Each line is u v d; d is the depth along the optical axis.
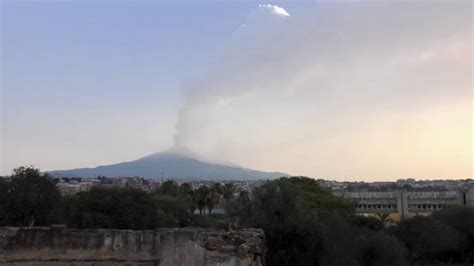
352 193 150.50
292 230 39.88
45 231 20.19
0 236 19.89
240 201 44.75
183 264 18.48
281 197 42.44
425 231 62.34
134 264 19.94
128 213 43.22
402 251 54.69
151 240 20.05
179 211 57.22
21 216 41.72
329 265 43.00
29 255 19.94
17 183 43.06
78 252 20.08
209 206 85.88
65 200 47.31
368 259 51.41
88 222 41.38
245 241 18.59
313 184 78.69
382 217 85.31
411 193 143.75
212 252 18.34
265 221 40.44
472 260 62.00
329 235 45.16
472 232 62.41
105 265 19.97
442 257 62.72
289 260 39.69
